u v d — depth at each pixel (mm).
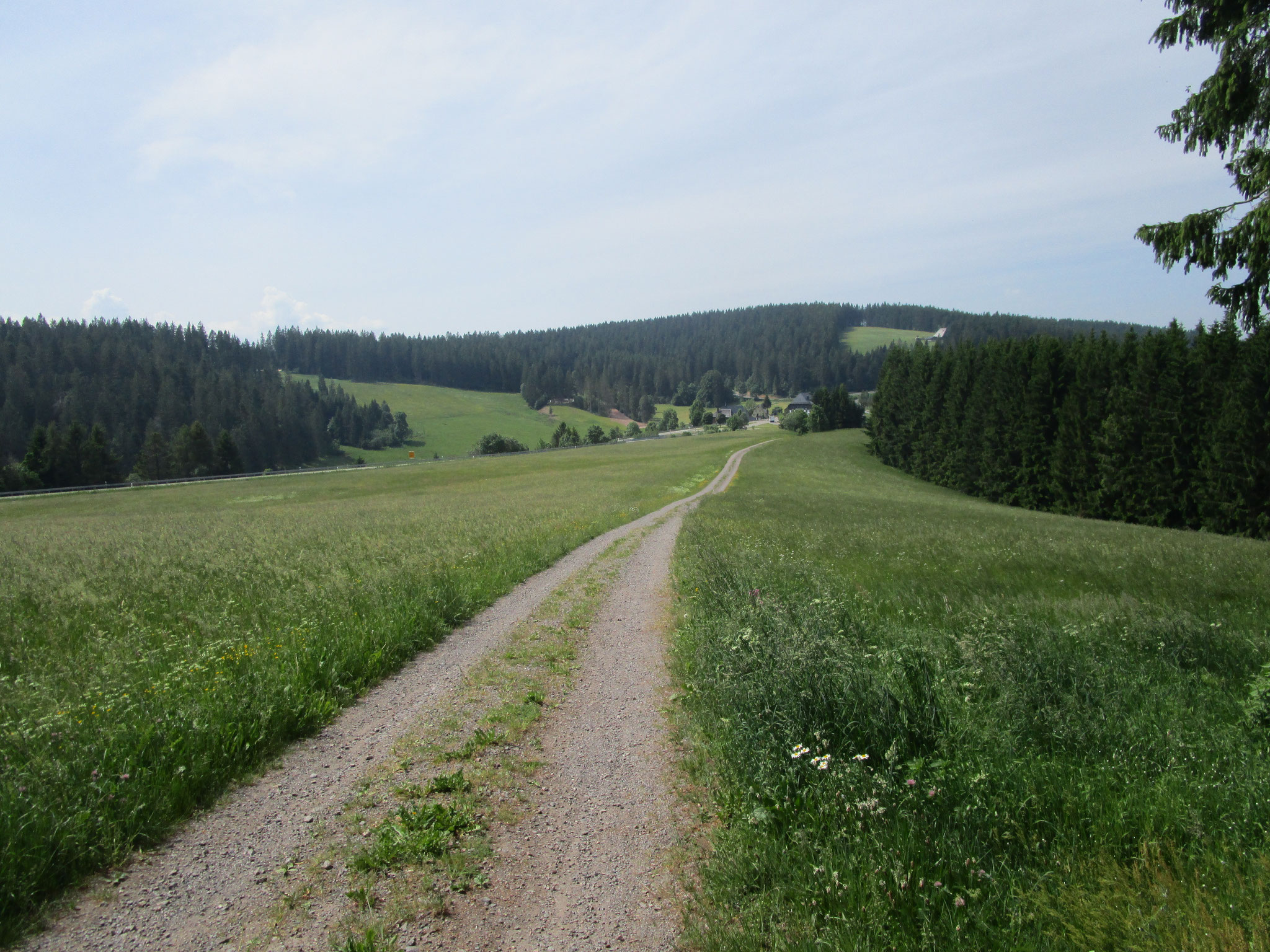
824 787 4250
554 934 3309
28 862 3578
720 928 3248
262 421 119125
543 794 4727
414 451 141750
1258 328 11078
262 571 13172
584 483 51188
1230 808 3865
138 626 8539
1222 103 10109
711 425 147125
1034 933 3074
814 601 7922
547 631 9344
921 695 5328
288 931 3311
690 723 5844
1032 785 4223
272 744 5383
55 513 50812
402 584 10703
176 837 4137
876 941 3100
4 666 7141
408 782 4883
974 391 60531
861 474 67750
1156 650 6941
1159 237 10906
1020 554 14398
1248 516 34094
